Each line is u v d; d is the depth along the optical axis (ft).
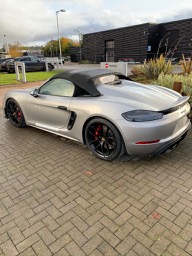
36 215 7.24
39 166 10.30
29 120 14.38
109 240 6.21
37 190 8.54
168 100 10.22
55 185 8.82
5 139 13.53
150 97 10.17
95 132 10.59
